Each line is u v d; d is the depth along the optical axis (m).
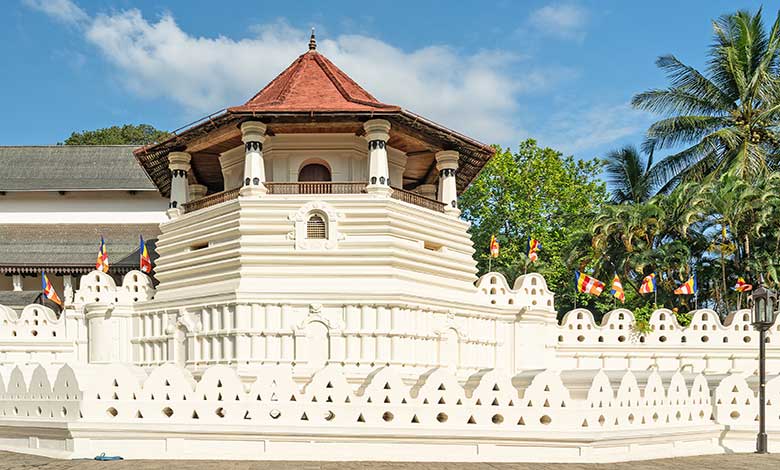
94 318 35.47
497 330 36.81
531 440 21.52
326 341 31.47
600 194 64.94
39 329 36.34
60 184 54.28
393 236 33.22
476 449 21.58
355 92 36.81
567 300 61.03
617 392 22.84
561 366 38.12
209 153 38.62
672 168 52.31
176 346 33.34
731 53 49.75
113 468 19.86
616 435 21.84
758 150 48.84
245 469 19.75
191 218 35.72
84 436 21.83
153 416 22.11
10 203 55.25
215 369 22.20
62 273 50.03
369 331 31.39
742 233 45.28
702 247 48.91
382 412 21.89
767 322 24.06
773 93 50.47
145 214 55.47
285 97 34.97
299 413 21.94
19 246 51.62
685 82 52.56
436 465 20.70
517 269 58.38
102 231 53.88
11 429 24.20
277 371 22.28
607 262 50.28
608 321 38.62
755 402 25.34
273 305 31.39
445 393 22.06
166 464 20.50
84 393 22.09
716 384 28.22
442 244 36.22
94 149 57.72
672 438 23.33
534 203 60.81
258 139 33.62
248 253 32.50
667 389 24.31
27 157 57.16
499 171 61.53
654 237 48.03
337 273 32.47
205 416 21.98
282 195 33.22
